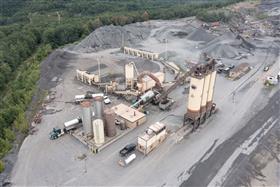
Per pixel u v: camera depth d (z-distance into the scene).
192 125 55.53
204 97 53.69
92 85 75.62
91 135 52.53
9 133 51.91
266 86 74.94
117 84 72.94
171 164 46.03
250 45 108.56
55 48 113.94
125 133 53.84
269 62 92.81
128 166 45.62
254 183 42.59
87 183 42.22
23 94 66.94
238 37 116.25
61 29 120.12
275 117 60.22
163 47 109.75
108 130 51.44
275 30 133.50
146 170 44.75
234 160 47.03
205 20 147.00
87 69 86.00
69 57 97.12
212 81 54.16
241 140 52.31
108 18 139.38
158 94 65.00
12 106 60.50
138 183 42.19
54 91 72.44
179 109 63.06
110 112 50.31
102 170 44.75
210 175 43.78
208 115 59.25
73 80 79.06
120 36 115.94
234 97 68.69
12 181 42.47
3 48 98.12
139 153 48.66
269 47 108.25
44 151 49.25
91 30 130.12
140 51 97.06
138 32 125.12
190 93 52.00
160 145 50.62
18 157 47.66
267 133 54.50
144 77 69.50
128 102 66.44
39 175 43.72
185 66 87.75
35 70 82.31
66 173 44.16
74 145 50.91
